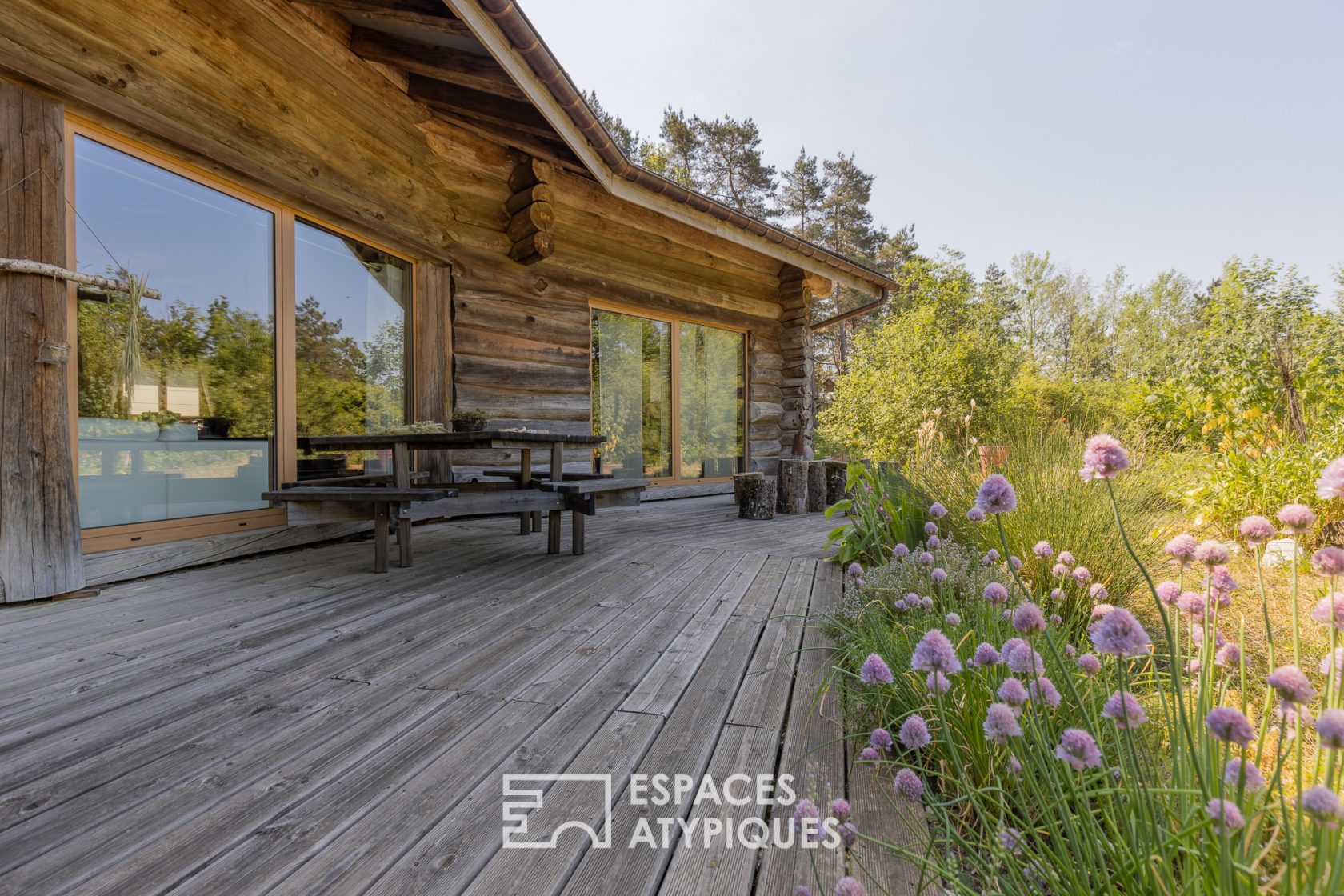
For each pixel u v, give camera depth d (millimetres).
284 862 1083
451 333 5141
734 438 8164
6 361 2586
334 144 4137
